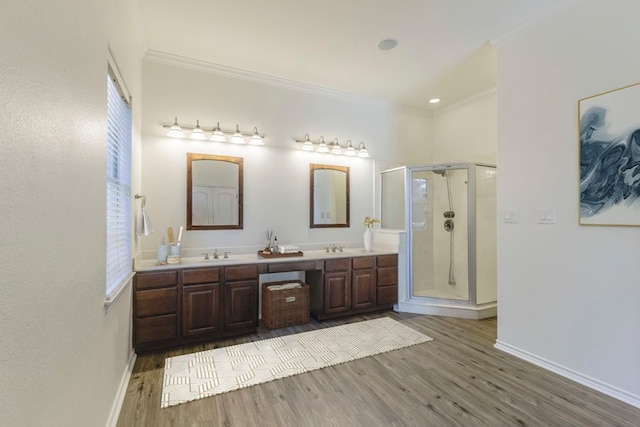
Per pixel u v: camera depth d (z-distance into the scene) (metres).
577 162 2.30
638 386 1.99
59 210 1.04
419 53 3.23
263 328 3.35
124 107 2.46
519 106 2.71
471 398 2.09
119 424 1.81
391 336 3.11
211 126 3.49
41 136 0.90
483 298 3.82
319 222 4.12
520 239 2.69
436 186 4.22
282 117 3.90
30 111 0.84
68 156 1.12
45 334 0.93
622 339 2.06
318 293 3.61
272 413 1.93
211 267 2.97
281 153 3.89
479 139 4.30
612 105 2.10
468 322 3.53
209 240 3.48
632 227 2.01
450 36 2.92
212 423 1.83
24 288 0.81
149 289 2.71
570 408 1.98
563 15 2.39
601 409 1.97
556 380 2.31
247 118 3.69
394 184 4.36
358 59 3.36
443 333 3.21
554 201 2.45
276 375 2.36
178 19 2.67
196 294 2.90
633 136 2.00
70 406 1.13
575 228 2.31
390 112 4.68
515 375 2.38
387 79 3.85
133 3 2.43
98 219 1.51
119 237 2.24
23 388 0.80
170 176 3.31
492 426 1.81
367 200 4.49
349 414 1.92
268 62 3.43
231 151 3.61
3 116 0.71
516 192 2.72
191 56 3.30
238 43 3.05
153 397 2.07
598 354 2.18
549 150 2.48
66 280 1.09
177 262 2.99
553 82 2.46
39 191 0.89
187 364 2.53
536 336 2.57
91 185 1.40
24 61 0.80
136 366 2.49
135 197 2.71
